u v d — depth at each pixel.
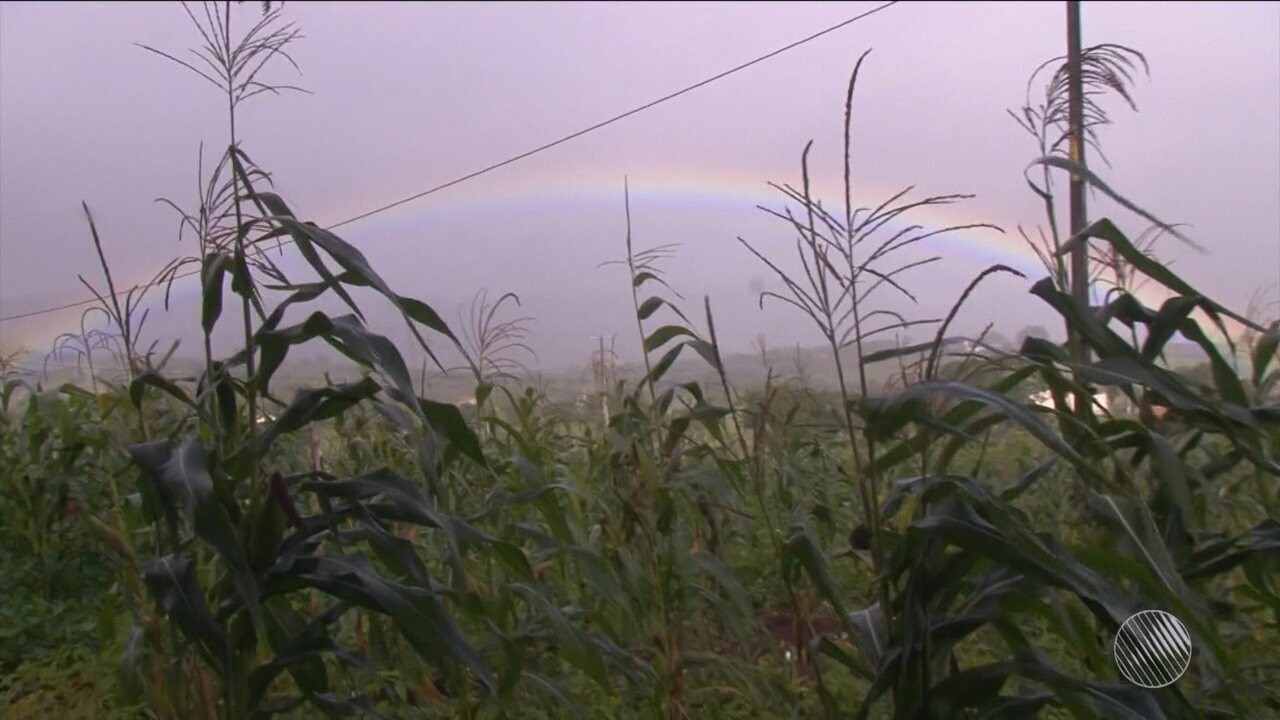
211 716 2.87
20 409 6.09
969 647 4.05
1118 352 2.54
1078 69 3.27
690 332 3.65
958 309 2.41
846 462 5.05
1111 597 2.20
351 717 3.15
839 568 4.98
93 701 3.92
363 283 2.62
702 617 4.30
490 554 3.39
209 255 2.70
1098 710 2.22
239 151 2.68
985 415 2.60
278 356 2.58
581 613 3.56
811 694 3.74
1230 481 4.04
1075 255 3.46
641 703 3.85
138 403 2.77
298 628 3.01
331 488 2.63
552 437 5.25
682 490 3.58
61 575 5.45
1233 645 3.20
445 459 3.55
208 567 3.19
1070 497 4.23
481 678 2.53
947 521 2.30
